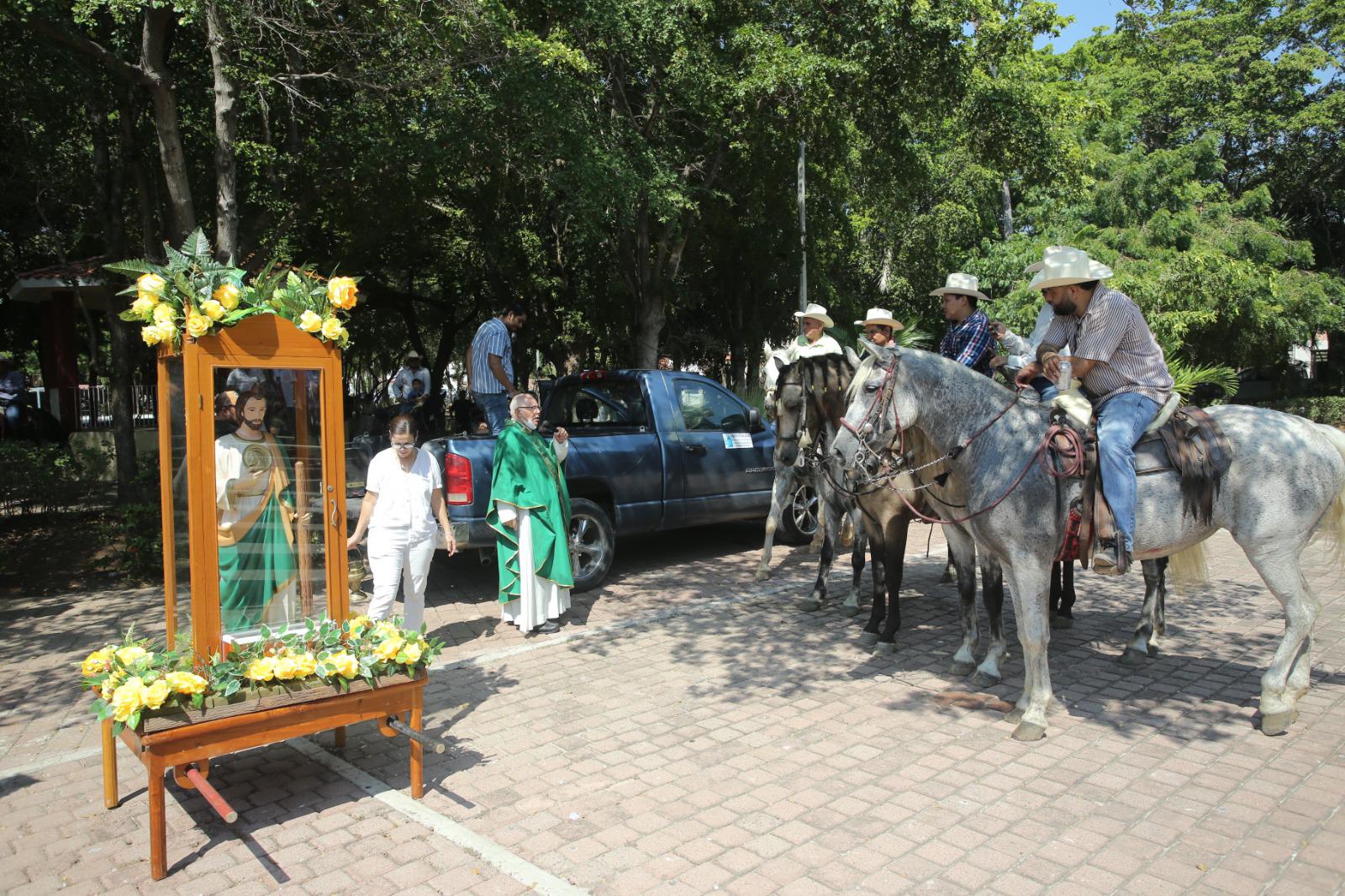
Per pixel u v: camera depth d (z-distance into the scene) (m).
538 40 10.55
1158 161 20.83
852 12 13.51
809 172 19.06
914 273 27.48
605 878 3.54
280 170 12.91
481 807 4.17
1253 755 4.63
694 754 4.74
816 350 7.62
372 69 10.63
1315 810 4.02
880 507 6.38
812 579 8.91
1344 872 3.52
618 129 13.73
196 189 14.20
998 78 16.02
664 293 17.45
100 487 12.20
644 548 10.55
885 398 5.00
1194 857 3.64
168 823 4.10
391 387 18.11
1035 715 4.89
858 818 4.02
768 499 9.84
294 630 4.34
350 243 16.25
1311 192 29.95
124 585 8.88
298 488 4.40
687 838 3.86
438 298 24.89
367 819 4.09
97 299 17.38
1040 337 5.38
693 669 6.16
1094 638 6.80
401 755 4.80
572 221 14.12
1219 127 27.33
